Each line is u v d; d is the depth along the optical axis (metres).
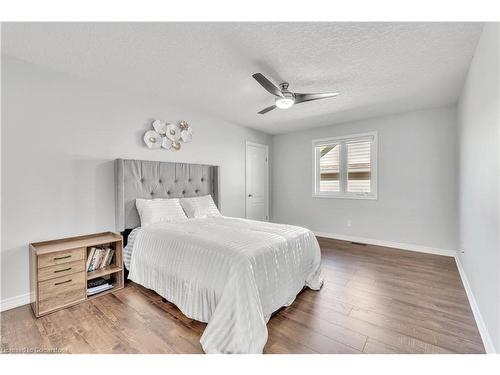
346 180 4.23
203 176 3.51
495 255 1.36
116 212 2.60
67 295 1.94
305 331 1.64
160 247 2.05
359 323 1.73
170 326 1.69
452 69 2.24
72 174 2.30
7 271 1.93
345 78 2.43
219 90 2.75
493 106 1.41
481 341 1.53
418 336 1.58
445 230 3.32
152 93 2.83
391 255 3.34
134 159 2.77
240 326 1.40
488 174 1.53
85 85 2.40
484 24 1.60
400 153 3.65
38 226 2.10
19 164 2.00
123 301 2.04
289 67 2.21
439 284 2.39
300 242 2.15
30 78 2.06
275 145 5.20
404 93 2.83
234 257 1.57
